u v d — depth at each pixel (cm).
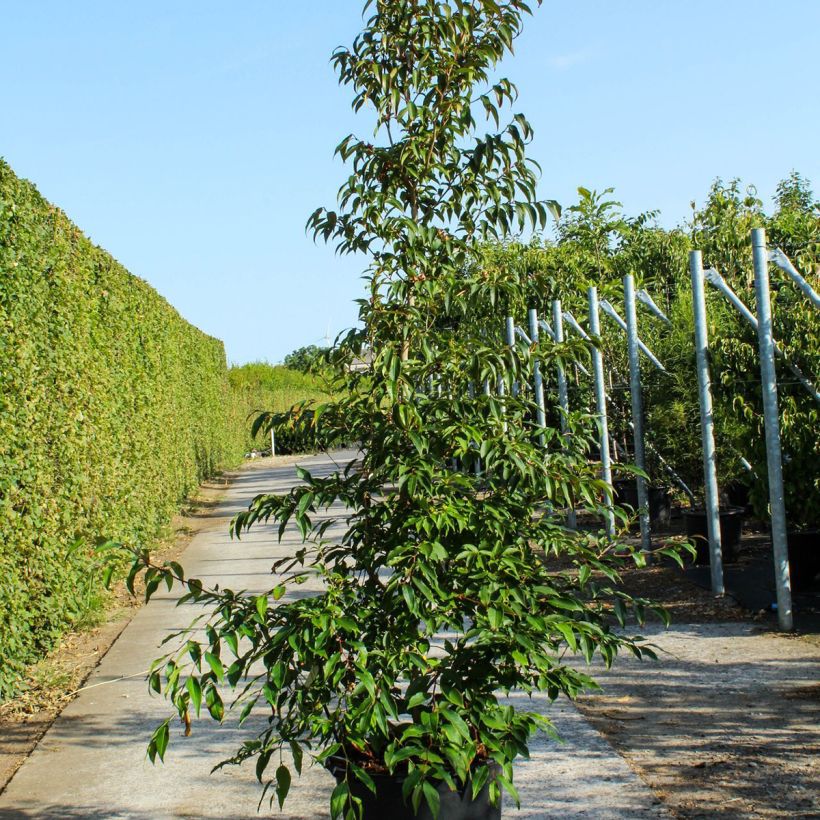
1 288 584
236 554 1071
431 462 289
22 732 487
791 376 669
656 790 358
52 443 660
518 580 272
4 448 564
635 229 1656
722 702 460
